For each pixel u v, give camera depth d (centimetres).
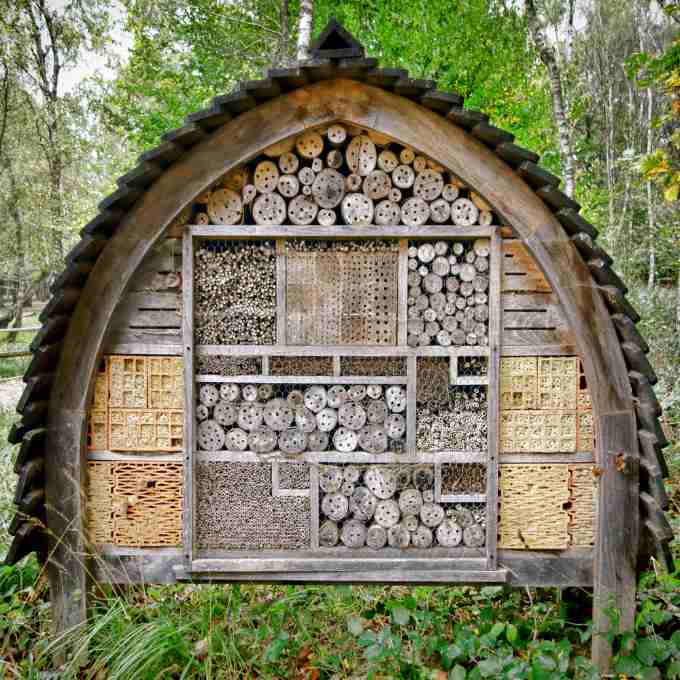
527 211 247
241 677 248
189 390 259
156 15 964
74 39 1366
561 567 262
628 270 776
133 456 263
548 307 256
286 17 880
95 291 251
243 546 269
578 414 259
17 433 245
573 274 248
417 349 262
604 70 1667
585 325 250
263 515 268
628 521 253
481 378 261
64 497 256
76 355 253
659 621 250
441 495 266
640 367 241
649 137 1099
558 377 258
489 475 260
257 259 267
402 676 244
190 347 258
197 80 995
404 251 261
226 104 230
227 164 248
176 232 257
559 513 261
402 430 268
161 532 265
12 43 1223
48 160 1361
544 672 222
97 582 262
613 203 965
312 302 262
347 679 249
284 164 257
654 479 241
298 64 227
